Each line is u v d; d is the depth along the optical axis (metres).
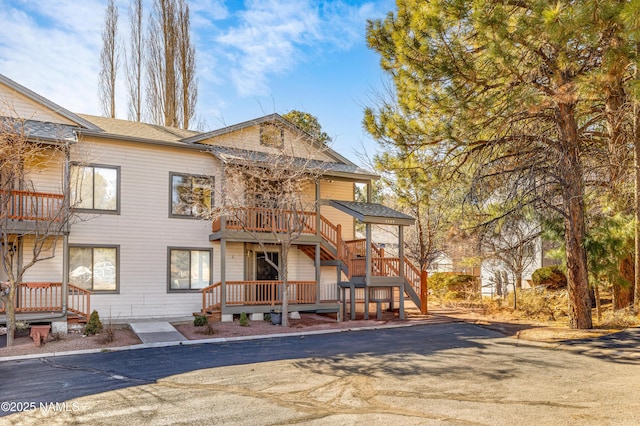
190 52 30.80
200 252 18.08
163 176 17.55
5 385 8.53
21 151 12.88
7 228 12.90
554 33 9.30
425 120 14.39
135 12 30.55
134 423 6.52
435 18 12.16
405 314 19.64
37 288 14.36
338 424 6.45
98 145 16.48
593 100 14.10
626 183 15.09
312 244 18.34
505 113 14.14
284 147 18.80
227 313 16.67
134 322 15.68
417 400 7.55
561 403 7.34
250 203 17.75
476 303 22.84
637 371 9.37
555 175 13.86
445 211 20.69
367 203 19.86
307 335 14.52
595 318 16.20
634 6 7.75
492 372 9.44
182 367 9.94
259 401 7.51
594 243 14.55
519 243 19.22
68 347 12.08
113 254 16.53
